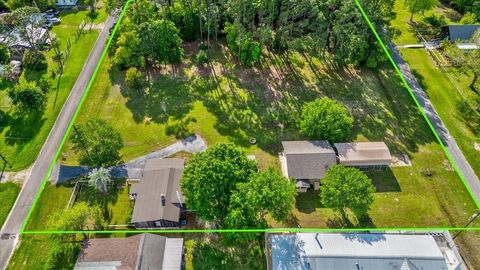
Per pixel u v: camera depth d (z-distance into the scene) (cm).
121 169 5916
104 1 9544
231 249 4981
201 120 6719
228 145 5228
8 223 5228
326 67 7925
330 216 5344
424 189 5697
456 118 6806
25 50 7894
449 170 5962
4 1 9306
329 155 5734
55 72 7669
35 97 6581
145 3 8212
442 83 7531
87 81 7506
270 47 8406
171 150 6212
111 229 5172
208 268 4794
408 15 9600
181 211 5328
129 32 7381
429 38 8769
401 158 6125
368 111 6925
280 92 7294
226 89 7350
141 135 6462
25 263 4831
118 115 6812
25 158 6047
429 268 4434
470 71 7738
